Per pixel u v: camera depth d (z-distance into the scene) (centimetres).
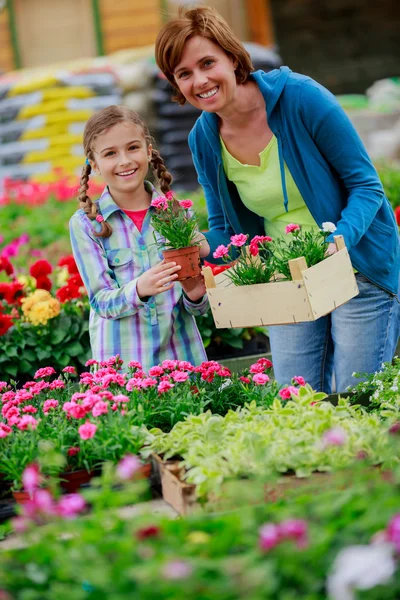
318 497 286
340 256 393
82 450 354
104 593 250
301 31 2223
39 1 1906
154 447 357
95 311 440
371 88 2059
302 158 434
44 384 427
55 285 732
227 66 417
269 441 336
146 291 413
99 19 1897
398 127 1595
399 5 2227
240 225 479
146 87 1438
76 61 1738
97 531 272
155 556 254
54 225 1062
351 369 464
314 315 372
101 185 1193
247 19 2059
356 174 431
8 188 1249
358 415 376
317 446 328
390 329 463
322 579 250
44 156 1430
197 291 432
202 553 260
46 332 596
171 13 429
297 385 425
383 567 232
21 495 343
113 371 412
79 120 1446
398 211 684
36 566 267
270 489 318
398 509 262
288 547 248
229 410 378
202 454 339
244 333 637
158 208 418
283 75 432
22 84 1459
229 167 460
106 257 445
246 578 237
